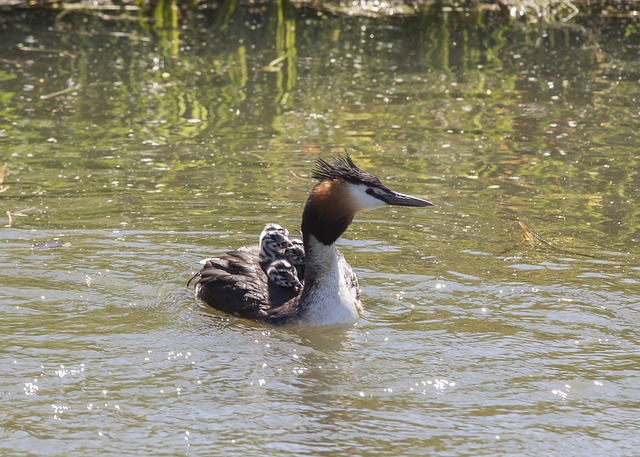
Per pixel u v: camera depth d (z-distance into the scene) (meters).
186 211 13.56
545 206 13.91
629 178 15.06
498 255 12.25
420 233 13.00
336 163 11.09
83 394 8.68
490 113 18.48
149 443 7.84
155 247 12.37
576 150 16.39
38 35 23.28
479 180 14.95
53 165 15.29
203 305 11.05
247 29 24.25
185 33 23.84
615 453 7.77
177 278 11.60
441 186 14.68
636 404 8.62
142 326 10.31
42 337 9.88
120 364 9.34
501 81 20.62
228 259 11.53
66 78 20.12
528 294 11.10
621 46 23.34
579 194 14.38
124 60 21.52
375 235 12.95
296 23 25.02
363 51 22.72
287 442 7.87
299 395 8.73
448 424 8.21
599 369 9.30
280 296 10.96
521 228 13.06
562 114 18.41
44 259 11.90
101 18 24.92
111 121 17.58
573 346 9.82
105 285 11.31
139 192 14.23
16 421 8.16
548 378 9.10
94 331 10.11
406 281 11.50
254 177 14.95
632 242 12.62
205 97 19.23
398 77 20.83
